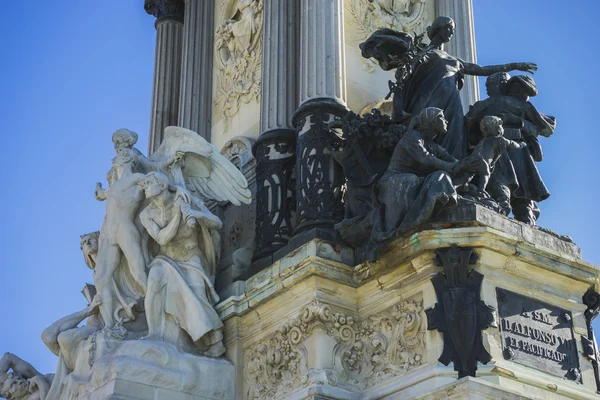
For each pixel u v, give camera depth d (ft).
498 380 63.82
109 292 74.79
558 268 68.59
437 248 66.18
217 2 93.91
